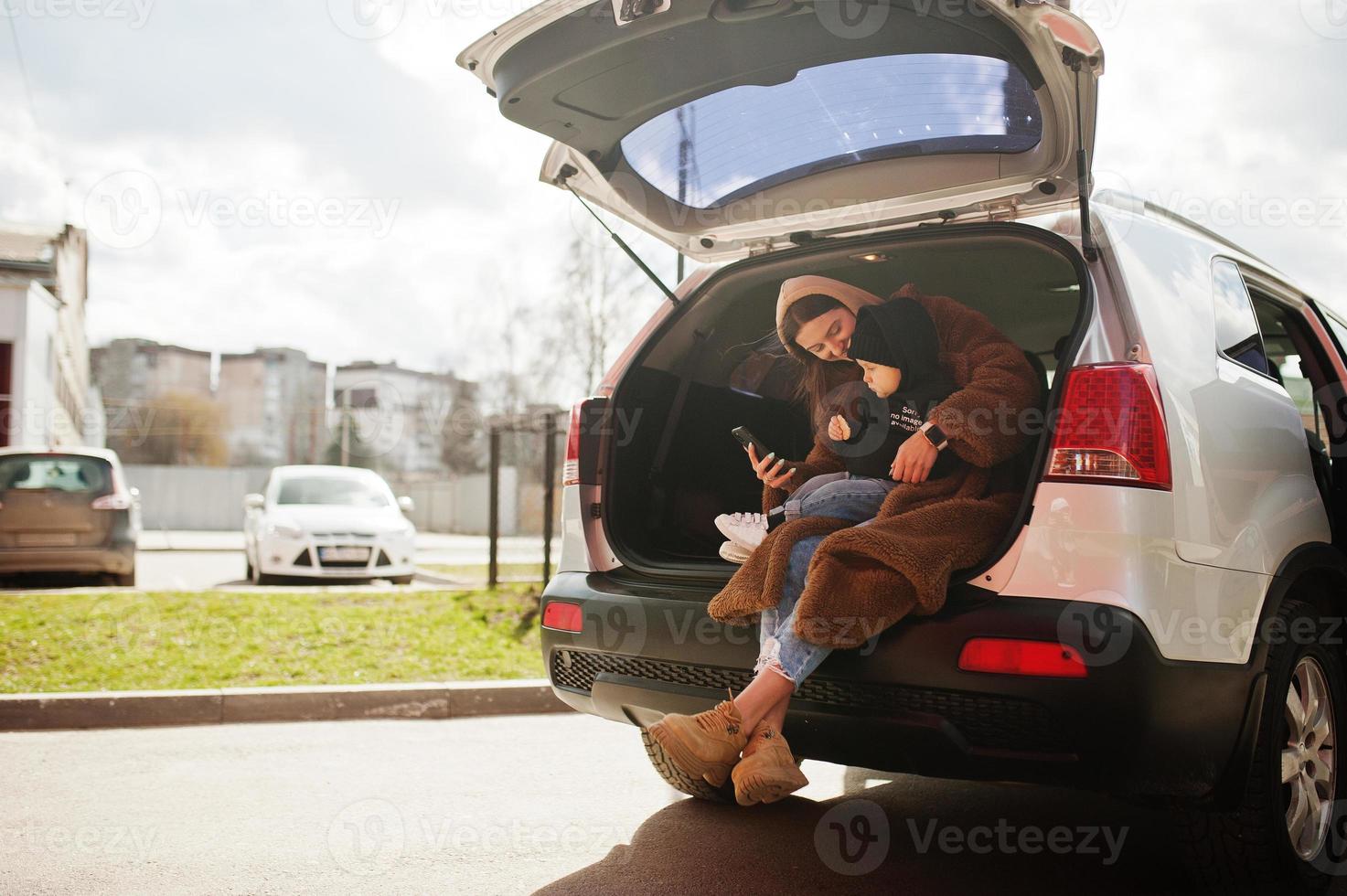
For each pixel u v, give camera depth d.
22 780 3.91
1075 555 2.39
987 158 3.13
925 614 2.47
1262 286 3.47
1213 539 2.55
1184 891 2.76
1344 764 3.03
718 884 2.79
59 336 27.52
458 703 5.42
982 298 3.98
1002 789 3.85
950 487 2.79
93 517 10.29
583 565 3.35
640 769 4.15
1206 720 2.46
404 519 11.93
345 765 4.20
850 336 3.12
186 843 3.14
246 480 35.03
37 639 6.30
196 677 5.60
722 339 3.83
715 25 2.76
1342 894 2.90
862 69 2.97
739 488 3.82
